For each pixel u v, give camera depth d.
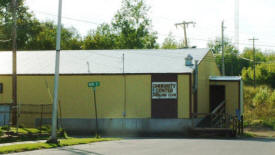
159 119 30.83
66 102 32.53
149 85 31.20
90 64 34.47
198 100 32.53
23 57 38.16
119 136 30.19
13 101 29.02
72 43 71.62
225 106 36.06
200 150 16.80
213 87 37.12
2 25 59.16
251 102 50.84
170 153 15.38
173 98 30.72
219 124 30.00
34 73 33.28
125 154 14.95
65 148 17.52
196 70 31.33
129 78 31.59
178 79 30.72
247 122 37.09
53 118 19.22
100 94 32.06
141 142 21.45
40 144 18.17
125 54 37.22
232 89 36.16
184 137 27.86
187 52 36.75
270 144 20.98
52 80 33.06
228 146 19.05
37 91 33.22
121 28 68.06
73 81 32.59
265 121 37.53
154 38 69.12
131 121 31.31
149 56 36.03
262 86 64.56
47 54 38.78
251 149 17.67
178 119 30.50
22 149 16.39
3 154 15.05
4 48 61.34
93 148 17.48
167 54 36.50
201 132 28.61
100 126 31.80
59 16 19.53
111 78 31.92
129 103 31.53
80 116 32.25
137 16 67.81
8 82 33.72
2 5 56.03
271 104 46.62
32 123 32.75
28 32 62.38
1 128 23.59
